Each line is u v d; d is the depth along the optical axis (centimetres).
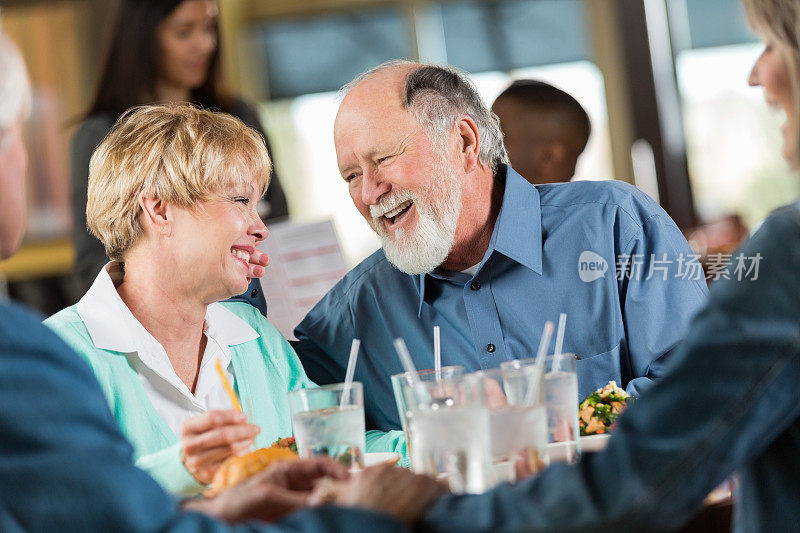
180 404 173
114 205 171
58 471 83
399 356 198
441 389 115
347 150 187
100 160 173
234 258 174
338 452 126
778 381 91
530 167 270
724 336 92
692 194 591
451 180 187
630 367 191
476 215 193
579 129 273
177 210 170
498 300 192
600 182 200
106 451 87
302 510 96
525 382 118
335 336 203
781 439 99
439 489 106
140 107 178
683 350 94
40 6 568
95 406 89
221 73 317
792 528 98
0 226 95
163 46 302
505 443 117
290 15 685
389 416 202
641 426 94
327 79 684
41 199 560
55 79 568
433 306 196
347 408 127
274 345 196
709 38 589
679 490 91
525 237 191
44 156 564
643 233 192
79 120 304
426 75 189
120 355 168
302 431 127
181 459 131
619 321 190
